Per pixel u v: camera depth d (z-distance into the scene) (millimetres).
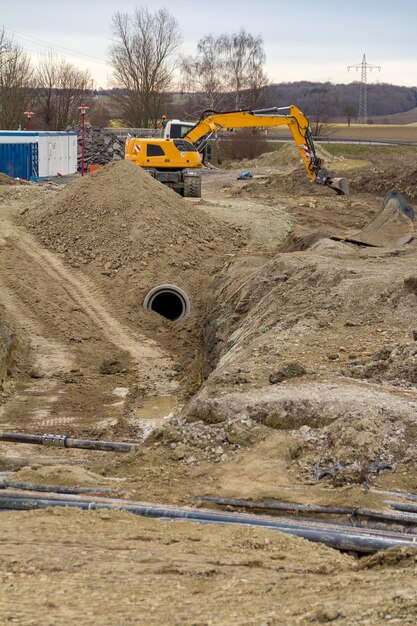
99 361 20281
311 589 5738
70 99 72125
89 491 8773
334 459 9273
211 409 10398
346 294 15023
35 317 22094
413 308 14430
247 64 81625
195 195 33844
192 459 9641
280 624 4953
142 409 17000
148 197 26734
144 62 74125
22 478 9164
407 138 85188
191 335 22094
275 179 43406
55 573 6199
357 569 6484
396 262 17922
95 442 11531
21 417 16203
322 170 32031
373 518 8164
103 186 27156
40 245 25812
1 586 5824
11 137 41531
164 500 8602
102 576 6137
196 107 79875
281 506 8406
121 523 7645
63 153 45812
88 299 23375
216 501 8555
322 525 7969
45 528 7367
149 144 33375
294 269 18078
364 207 34750
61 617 5180
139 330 22359
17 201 30719
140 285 23891
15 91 63094
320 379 11305
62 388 18297
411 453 9383
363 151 69188
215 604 5488
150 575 6211
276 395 10531
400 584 5539
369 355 12492
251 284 18969
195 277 24500
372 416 9891
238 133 66750
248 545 7172
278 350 12992
